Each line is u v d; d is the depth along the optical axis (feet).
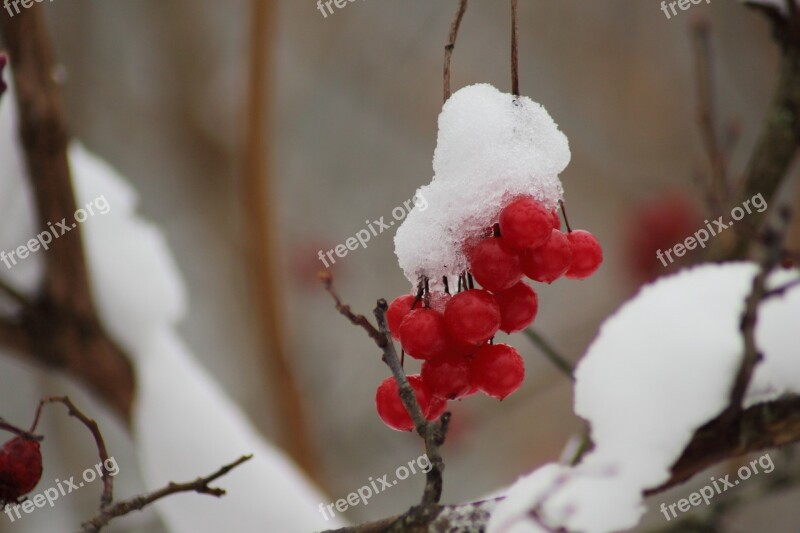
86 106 3.69
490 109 1.59
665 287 1.71
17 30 1.82
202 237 3.86
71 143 2.11
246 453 2.00
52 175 1.90
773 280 1.69
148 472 1.99
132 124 4.07
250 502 1.97
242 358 3.58
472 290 1.57
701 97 1.99
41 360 2.00
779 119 1.85
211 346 3.88
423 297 1.61
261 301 3.01
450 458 3.84
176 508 1.97
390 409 1.60
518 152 1.58
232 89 3.75
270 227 2.99
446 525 1.56
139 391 2.01
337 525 2.06
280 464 2.05
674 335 1.66
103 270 2.02
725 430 1.63
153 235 2.12
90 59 3.76
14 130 1.96
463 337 1.56
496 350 1.60
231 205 3.67
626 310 1.69
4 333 1.97
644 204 3.66
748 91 4.23
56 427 3.39
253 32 2.83
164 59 3.76
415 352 1.58
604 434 1.64
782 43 1.84
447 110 1.59
